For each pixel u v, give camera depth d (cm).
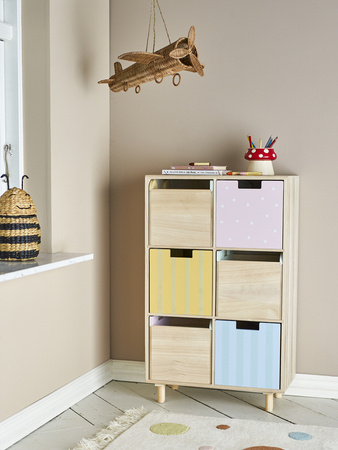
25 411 230
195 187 283
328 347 275
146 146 292
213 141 283
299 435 227
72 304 265
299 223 275
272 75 274
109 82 266
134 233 296
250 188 271
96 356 287
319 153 271
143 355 298
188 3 281
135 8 288
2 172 248
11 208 221
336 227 271
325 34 267
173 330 259
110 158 297
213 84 281
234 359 254
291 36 271
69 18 257
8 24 244
